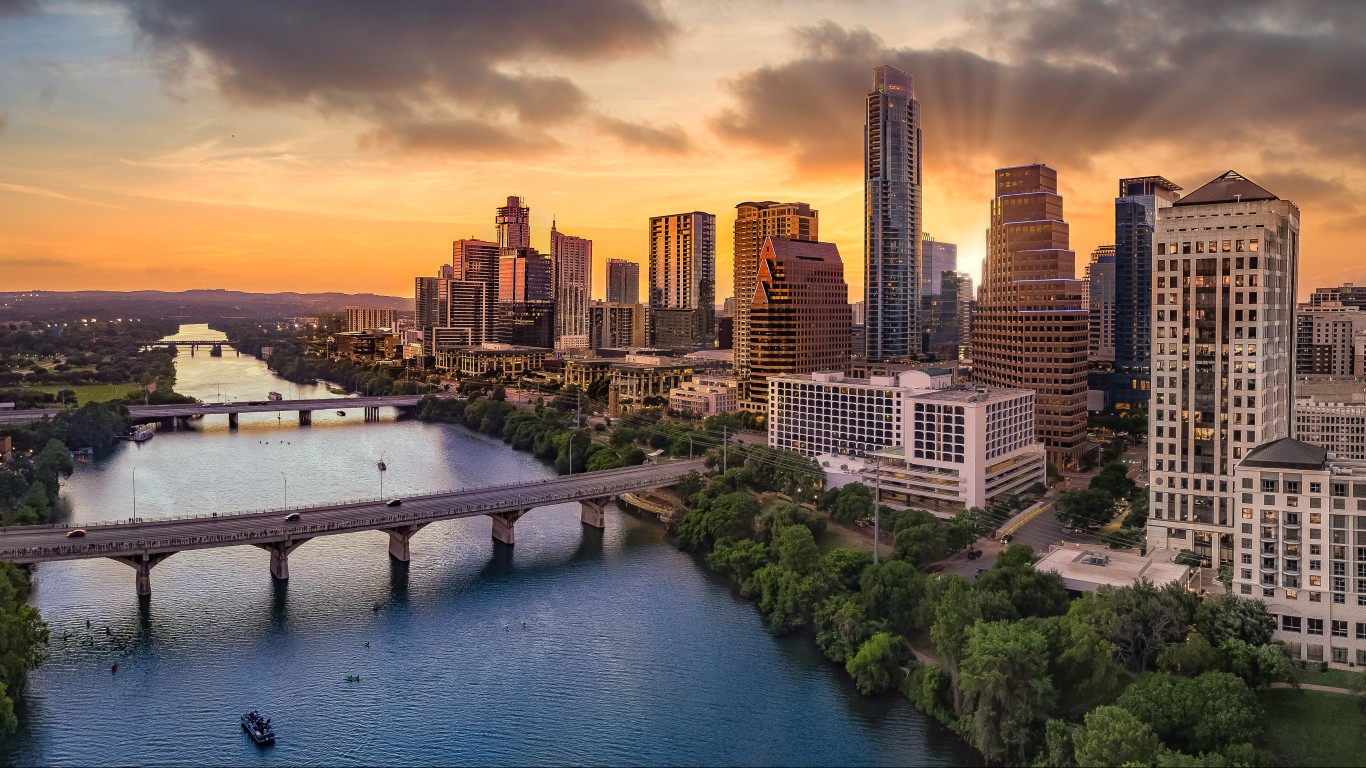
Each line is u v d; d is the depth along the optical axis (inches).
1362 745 7411.4
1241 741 7111.2
